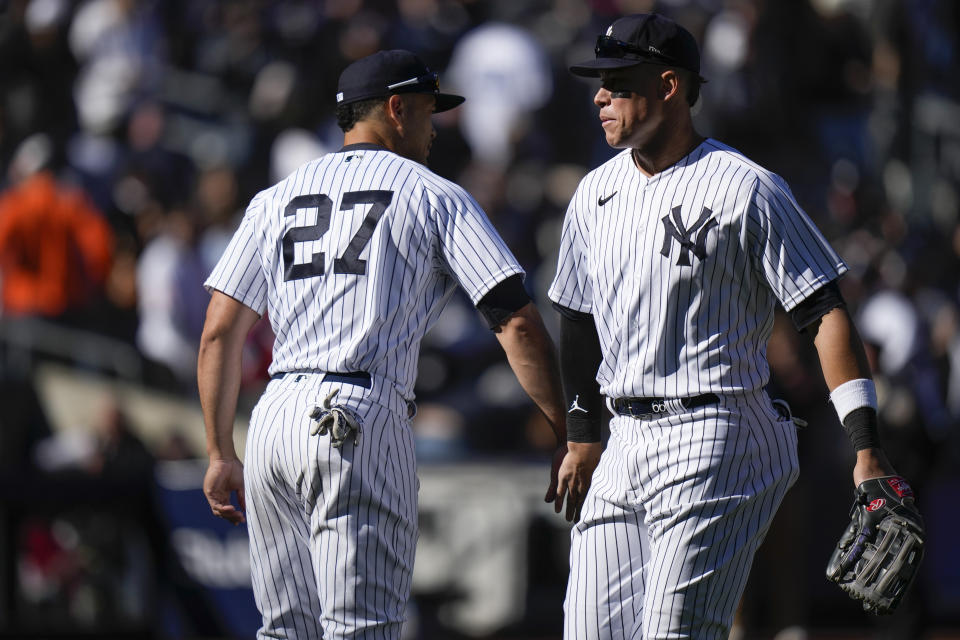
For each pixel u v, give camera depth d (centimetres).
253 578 1472
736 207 1330
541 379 1440
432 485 3050
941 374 3575
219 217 3719
